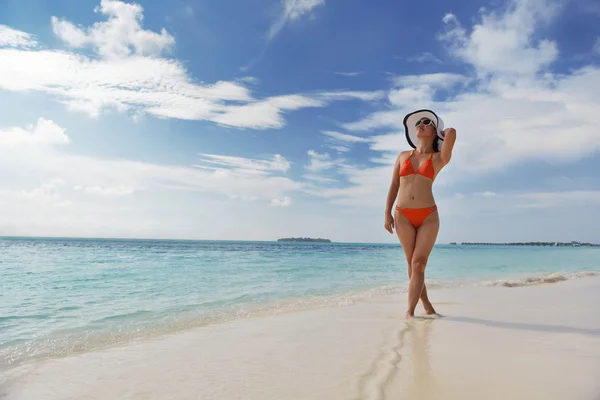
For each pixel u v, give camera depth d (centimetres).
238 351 314
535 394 208
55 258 1706
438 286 844
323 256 2320
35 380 254
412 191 466
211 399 214
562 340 335
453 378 236
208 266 1334
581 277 1113
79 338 381
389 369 254
